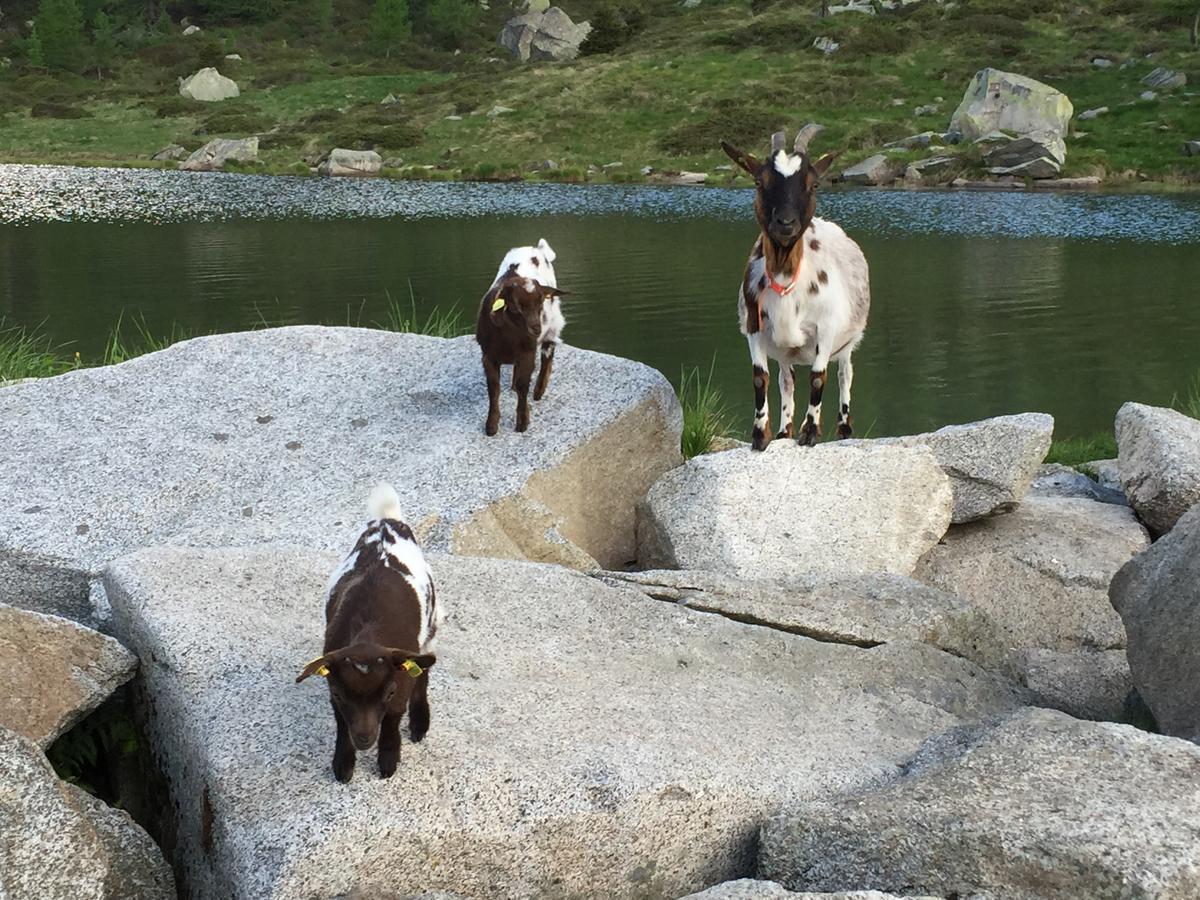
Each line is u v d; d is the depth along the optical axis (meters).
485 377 4.52
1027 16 32.59
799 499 4.22
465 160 26.80
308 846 2.42
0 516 3.87
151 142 31.11
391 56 43.03
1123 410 4.66
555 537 4.00
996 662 3.62
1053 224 17.03
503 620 3.28
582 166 25.50
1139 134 24.34
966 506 4.40
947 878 2.48
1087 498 4.97
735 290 11.94
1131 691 3.53
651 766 2.67
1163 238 15.66
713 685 3.13
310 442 4.27
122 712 3.09
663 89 30.11
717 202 20.61
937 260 14.02
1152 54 28.80
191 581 3.21
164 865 2.70
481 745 2.67
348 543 3.70
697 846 2.67
